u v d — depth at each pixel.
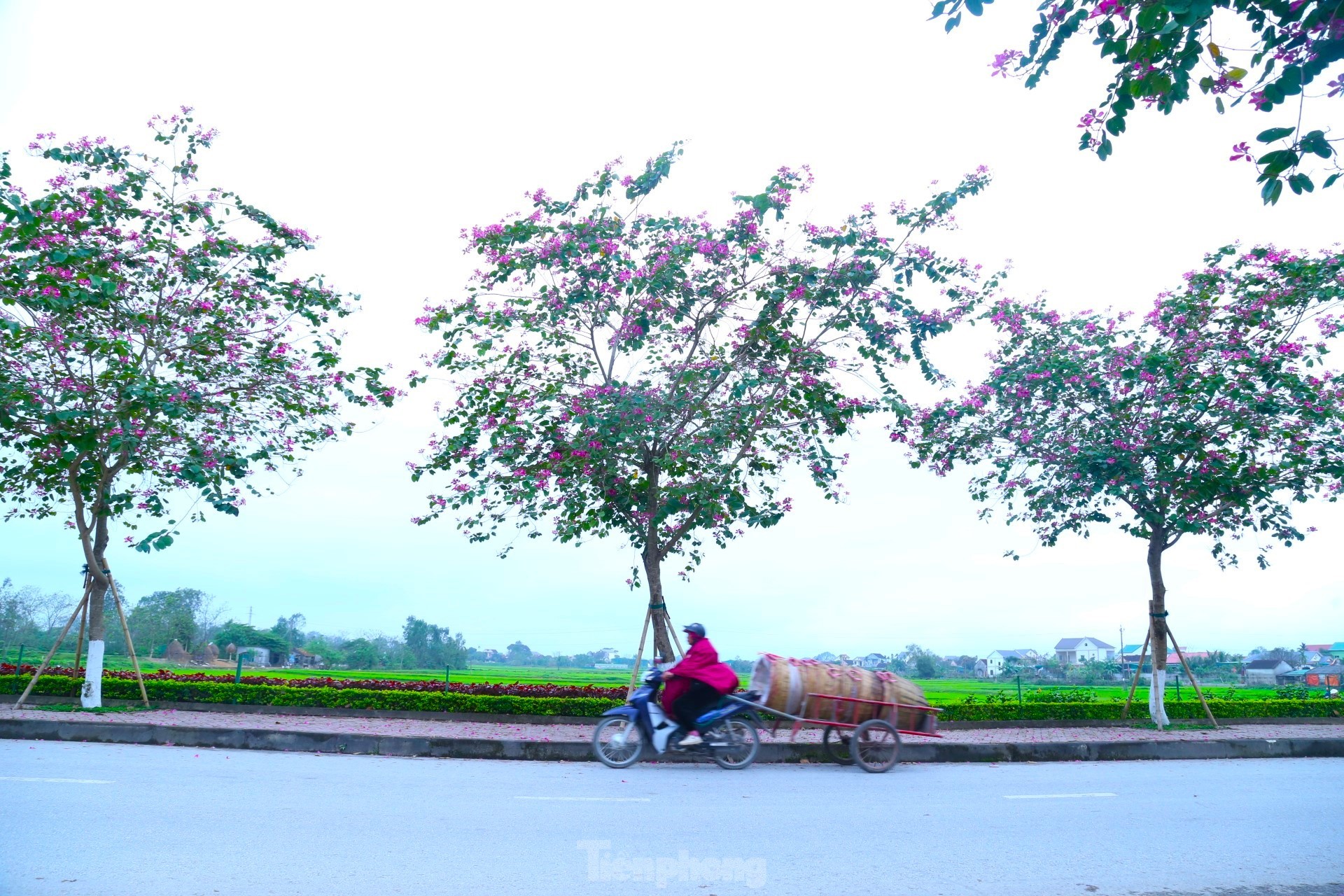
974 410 17.03
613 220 14.76
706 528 15.31
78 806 7.06
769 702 10.72
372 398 15.55
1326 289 14.30
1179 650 16.77
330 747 11.83
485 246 14.85
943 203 14.63
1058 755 12.62
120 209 14.27
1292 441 15.23
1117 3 5.52
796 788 9.09
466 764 10.70
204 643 39.03
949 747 12.25
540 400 14.67
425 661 46.12
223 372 14.99
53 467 14.51
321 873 5.38
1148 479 15.78
